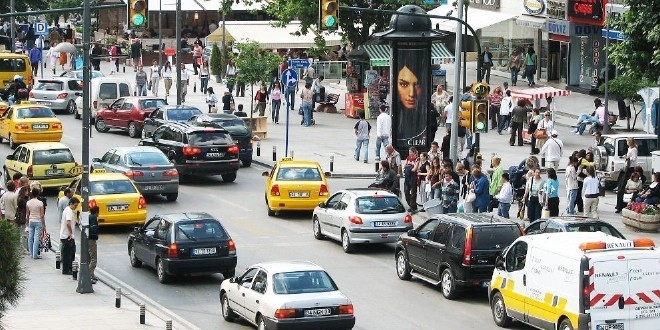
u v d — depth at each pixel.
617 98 129.88
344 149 113.38
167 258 67.19
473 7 149.62
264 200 93.06
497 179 80.88
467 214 67.19
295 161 87.88
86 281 65.31
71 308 61.56
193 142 97.62
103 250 76.69
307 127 126.94
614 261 52.91
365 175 100.88
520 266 57.91
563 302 54.06
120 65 177.50
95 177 82.06
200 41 180.25
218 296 66.00
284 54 165.62
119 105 122.38
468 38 153.75
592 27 139.75
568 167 83.31
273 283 55.78
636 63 83.19
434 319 60.97
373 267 72.75
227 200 92.88
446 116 113.38
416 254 67.88
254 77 124.38
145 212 81.44
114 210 80.38
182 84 144.50
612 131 117.81
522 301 57.34
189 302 64.50
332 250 77.06
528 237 57.72
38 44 172.00
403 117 99.19
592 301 52.69
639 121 123.69
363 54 134.62
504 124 120.50
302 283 55.81
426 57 98.50
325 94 138.88
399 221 75.56
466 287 64.19
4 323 56.38
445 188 80.25
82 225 65.25
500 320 59.53
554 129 110.31
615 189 95.31
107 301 63.53
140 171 90.12
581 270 52.84
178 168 97.62
